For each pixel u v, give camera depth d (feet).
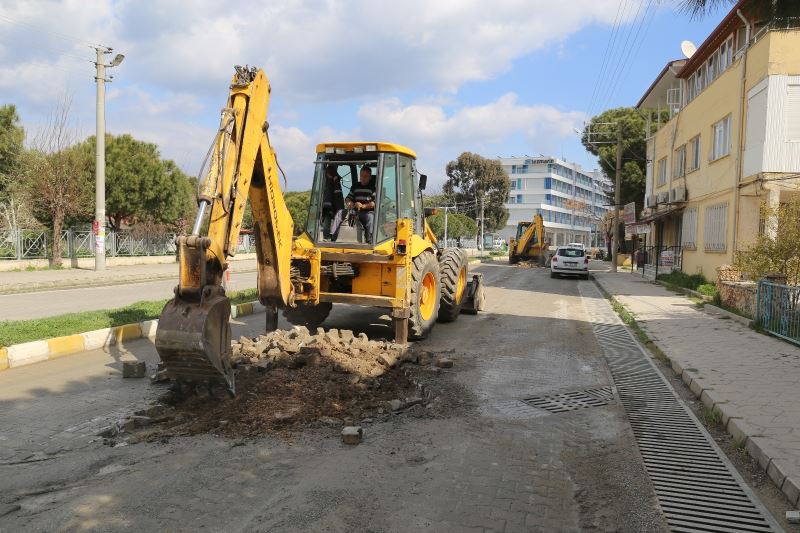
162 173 98.53
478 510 12.53
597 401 21.17
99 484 13.29
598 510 12.75
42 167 74.49
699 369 25.14
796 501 13.19
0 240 73.31
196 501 12.55
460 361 26.76
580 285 76.84
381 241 29.35
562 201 342.03
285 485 13.43
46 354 25.21
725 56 65.00
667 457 16.17
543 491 13.60
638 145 134.92
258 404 18.65
